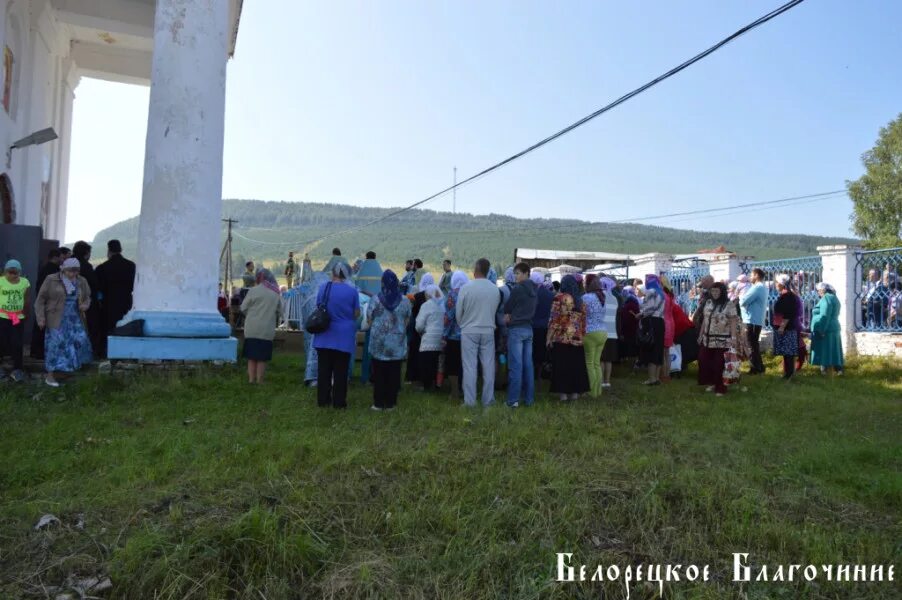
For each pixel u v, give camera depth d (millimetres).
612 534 4359
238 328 17766
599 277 9992
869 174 37719
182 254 9398
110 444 5867
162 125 9398
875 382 10594
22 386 8273
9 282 8633
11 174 13961
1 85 12953
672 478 5152
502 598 3645
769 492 5109
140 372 9047
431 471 5227
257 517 3984
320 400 7766
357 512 4414
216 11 9750
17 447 5680
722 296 9461
